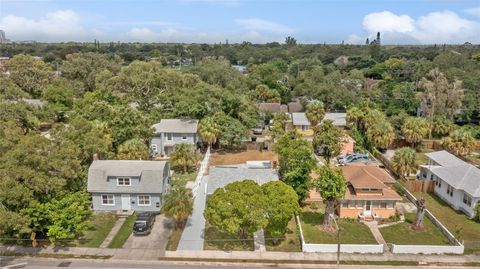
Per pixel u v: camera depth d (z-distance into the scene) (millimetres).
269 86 99250
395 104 83500
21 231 27594
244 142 60719
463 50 188750
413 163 44500
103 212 37188
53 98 74562
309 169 37312
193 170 49469
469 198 37156
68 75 97438
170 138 55156
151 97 71875
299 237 32250
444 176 41031
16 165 29875
